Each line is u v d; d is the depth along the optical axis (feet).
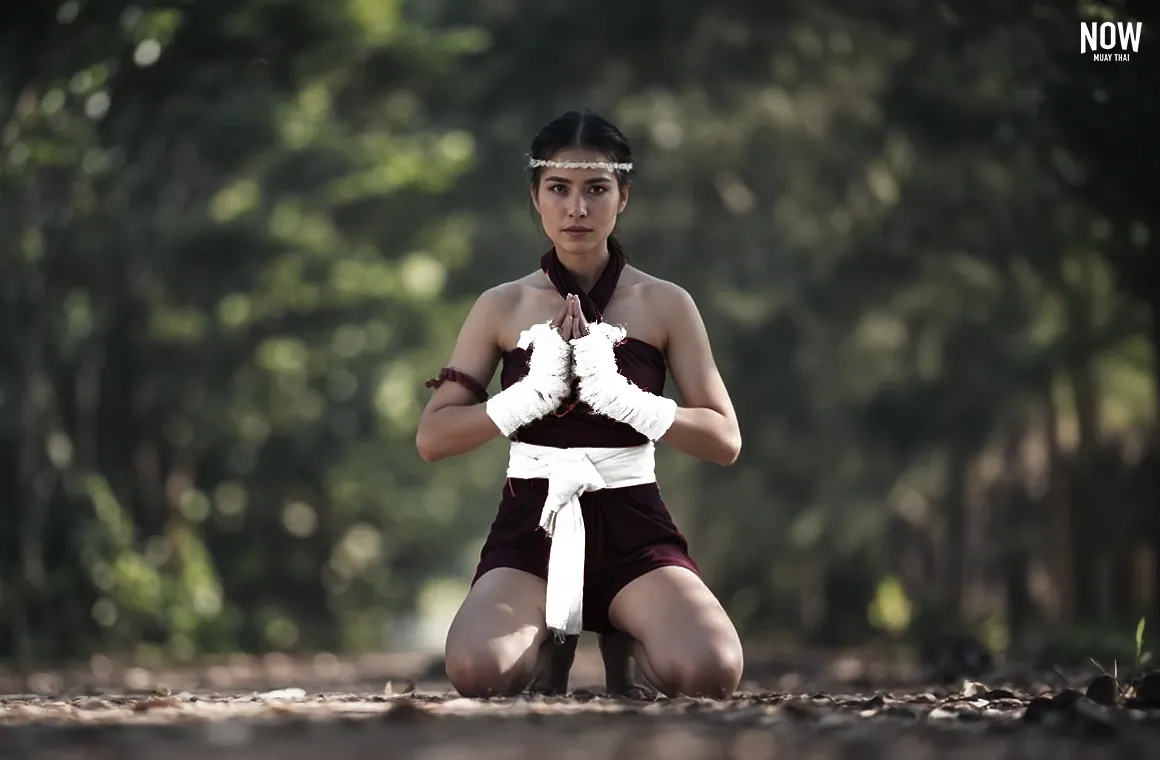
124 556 59.72
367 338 86.33
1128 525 60.85
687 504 85.71
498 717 12.59
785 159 72.54
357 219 77.51
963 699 15.96
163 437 75.31
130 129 57.52
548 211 16.46
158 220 63.00
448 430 16.16
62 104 52.11
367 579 94.12
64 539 58.70
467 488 118.93
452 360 16.84
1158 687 14.24
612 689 16.55
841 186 72.18
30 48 49.90
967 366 72.59
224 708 14.23
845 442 80.48
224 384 77.51
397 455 96.48
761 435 82.07
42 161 50.85
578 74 76.43
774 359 81.71
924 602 55.77
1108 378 71.72
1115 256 48.34
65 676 40.11
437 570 134.21
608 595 16.05
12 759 10.26
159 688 18.88
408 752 10.40
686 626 15.35
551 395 15.72
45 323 59.21
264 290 74.18
